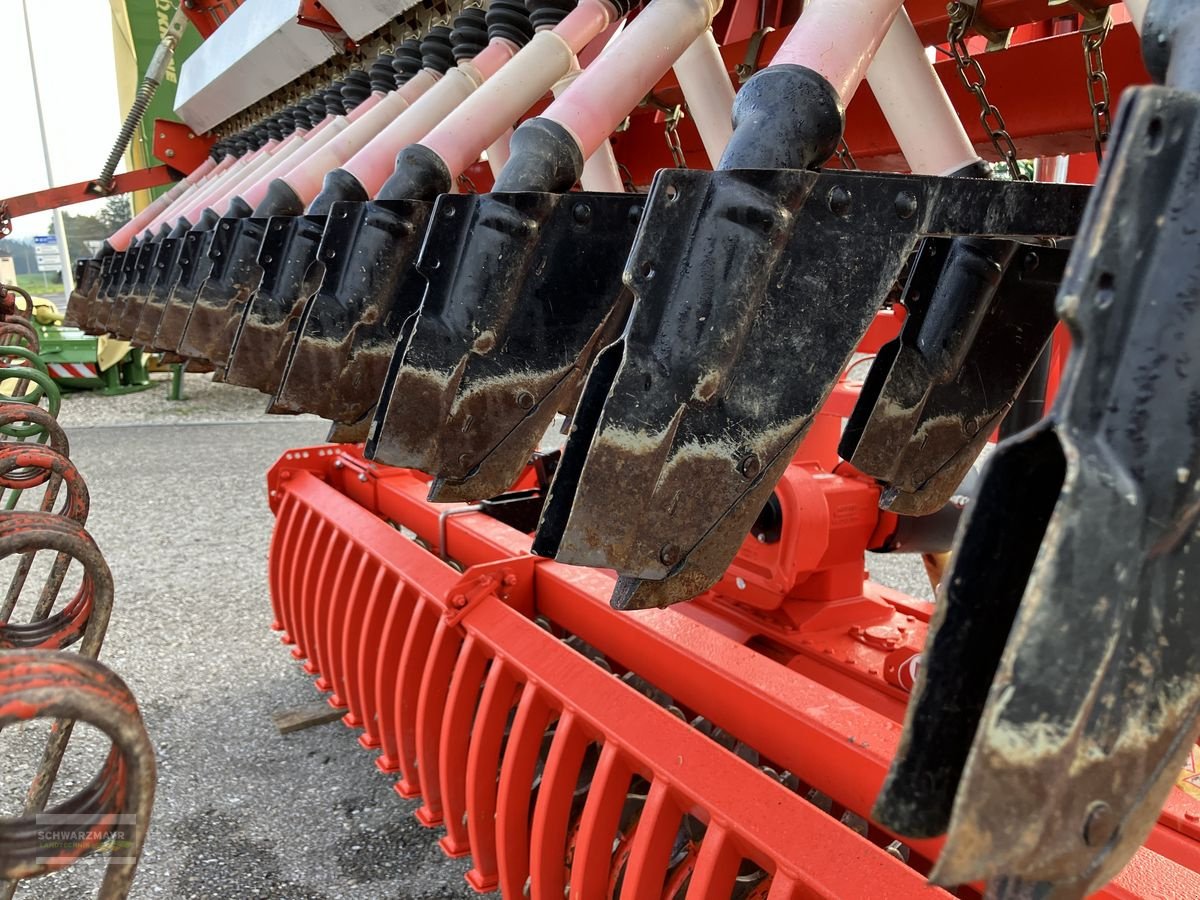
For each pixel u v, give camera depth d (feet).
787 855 4.11
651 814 4.81
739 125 3.23
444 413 4.41
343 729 9.73
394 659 7.73
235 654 11.44
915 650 6.46
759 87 3.21
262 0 10.21
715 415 3.30
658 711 5.14
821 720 4.80
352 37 8.50
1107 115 4.80
